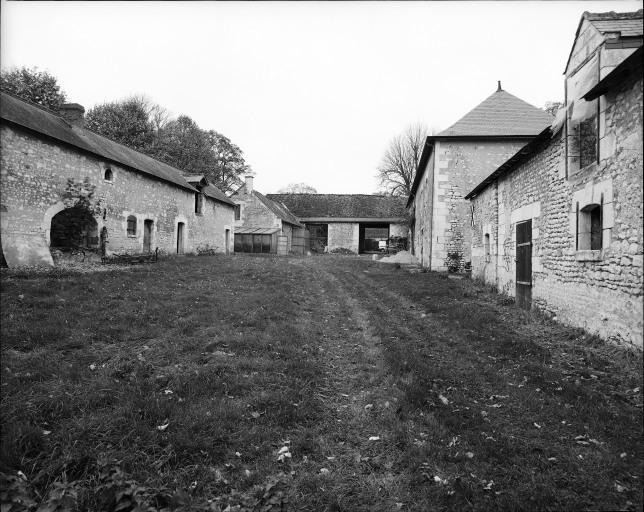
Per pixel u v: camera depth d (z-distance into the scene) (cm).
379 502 251
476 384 431
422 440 313
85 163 1353
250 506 240
